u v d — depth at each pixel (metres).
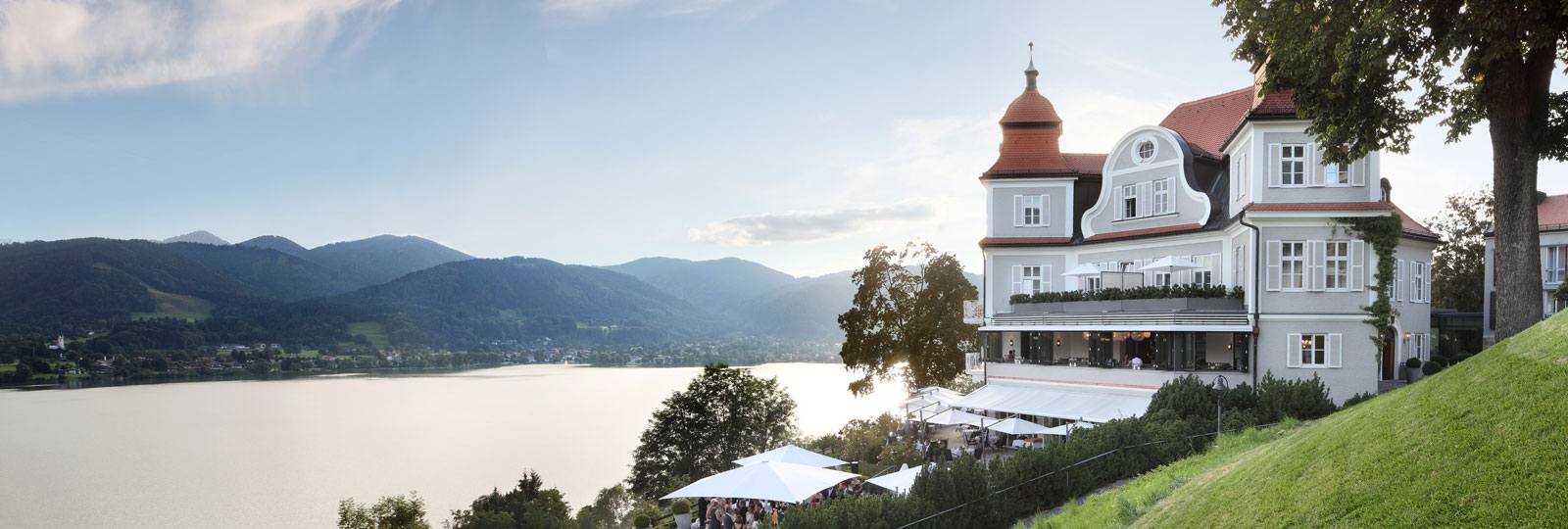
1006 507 21.94
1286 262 33.72
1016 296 45.69
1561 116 22.12
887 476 27.52
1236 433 27.94
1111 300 39.44
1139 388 36.97
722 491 24.62
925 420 39.00
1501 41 20.02
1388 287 32.97
